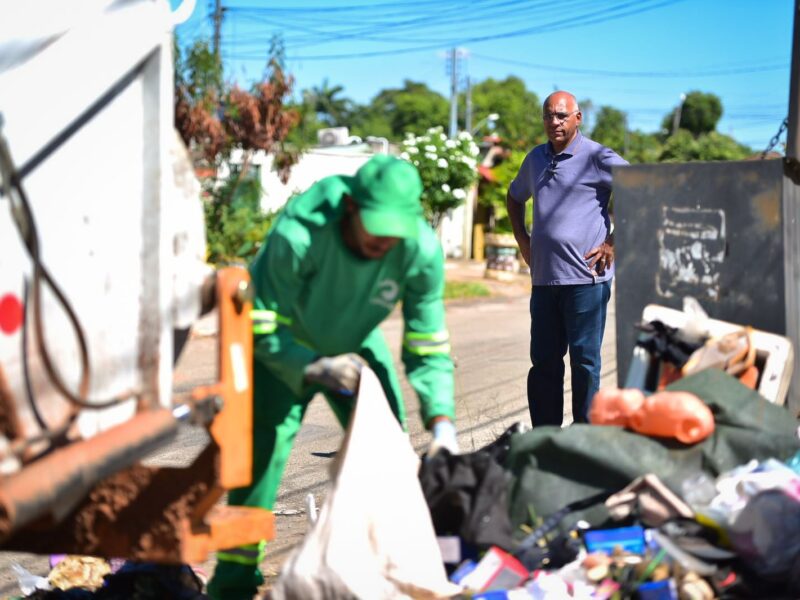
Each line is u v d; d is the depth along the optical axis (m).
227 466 3.15
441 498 3.61
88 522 3.19
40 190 2.62
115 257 2.91
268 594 3.20
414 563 3.33
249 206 17.55
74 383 2.72
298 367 3.59
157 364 3.02
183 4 3.17
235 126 16.77
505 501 3.63
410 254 3.65
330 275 3.66
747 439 3.60
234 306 3.25
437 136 24.03
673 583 3.20
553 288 5.68
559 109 5.57
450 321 18.05
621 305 4.75
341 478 3.34
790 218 4.09
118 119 2.92
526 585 3.35
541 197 5.71
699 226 4.38
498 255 27.38
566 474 3.68
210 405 3.10
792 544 3.22
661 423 3.67
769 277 4.11
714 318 4.32
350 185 3.61
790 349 3.96
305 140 18.50
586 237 5.60
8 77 2.49
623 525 3.55
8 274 2.49
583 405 5.67
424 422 3.93
